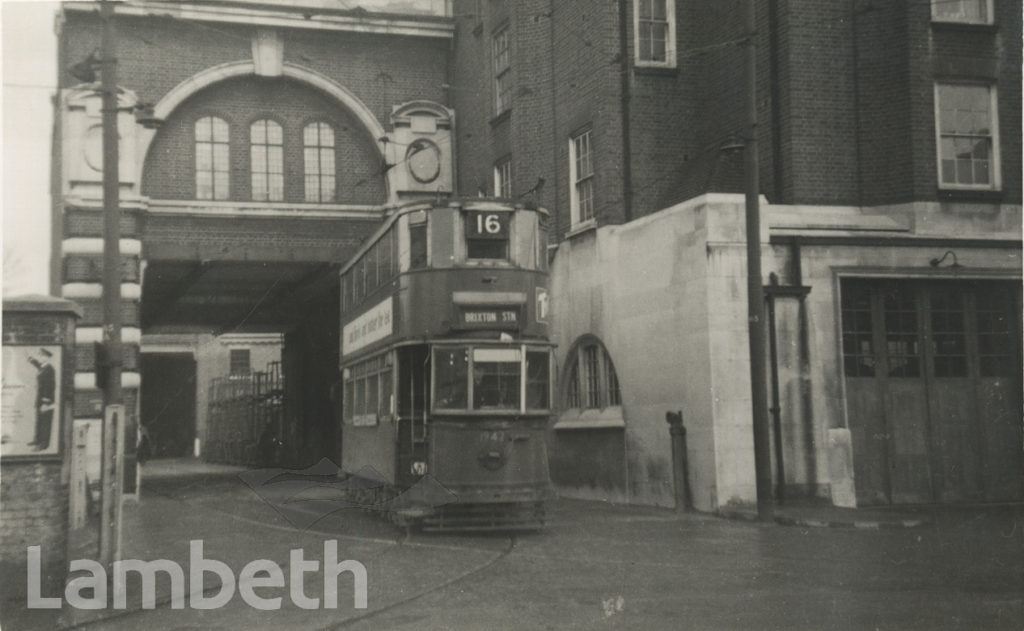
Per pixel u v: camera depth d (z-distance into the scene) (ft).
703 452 60.75
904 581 36.96
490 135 92.32
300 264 97.96
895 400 63.72
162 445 147.23
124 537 53.16
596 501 72.84
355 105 99.50
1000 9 67.31
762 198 62.28
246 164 97.40
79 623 31.96
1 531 35.12
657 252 66.54
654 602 33.35
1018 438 65.10
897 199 65.67
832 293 62.28
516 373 53.93
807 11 66.80
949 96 66.49
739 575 38.70
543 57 86.07
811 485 60.70
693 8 78.89
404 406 55.88
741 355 60.44
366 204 100.01
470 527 52.29
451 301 54.39
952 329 65.16
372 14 98.89
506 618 31.12
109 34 46.37
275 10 96.27
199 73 95.04
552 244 82.99
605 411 73.82
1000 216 65.87
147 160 94.53
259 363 149.28
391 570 41.24
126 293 87.86
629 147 76.38
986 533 50.62
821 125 66.39
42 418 35.58
